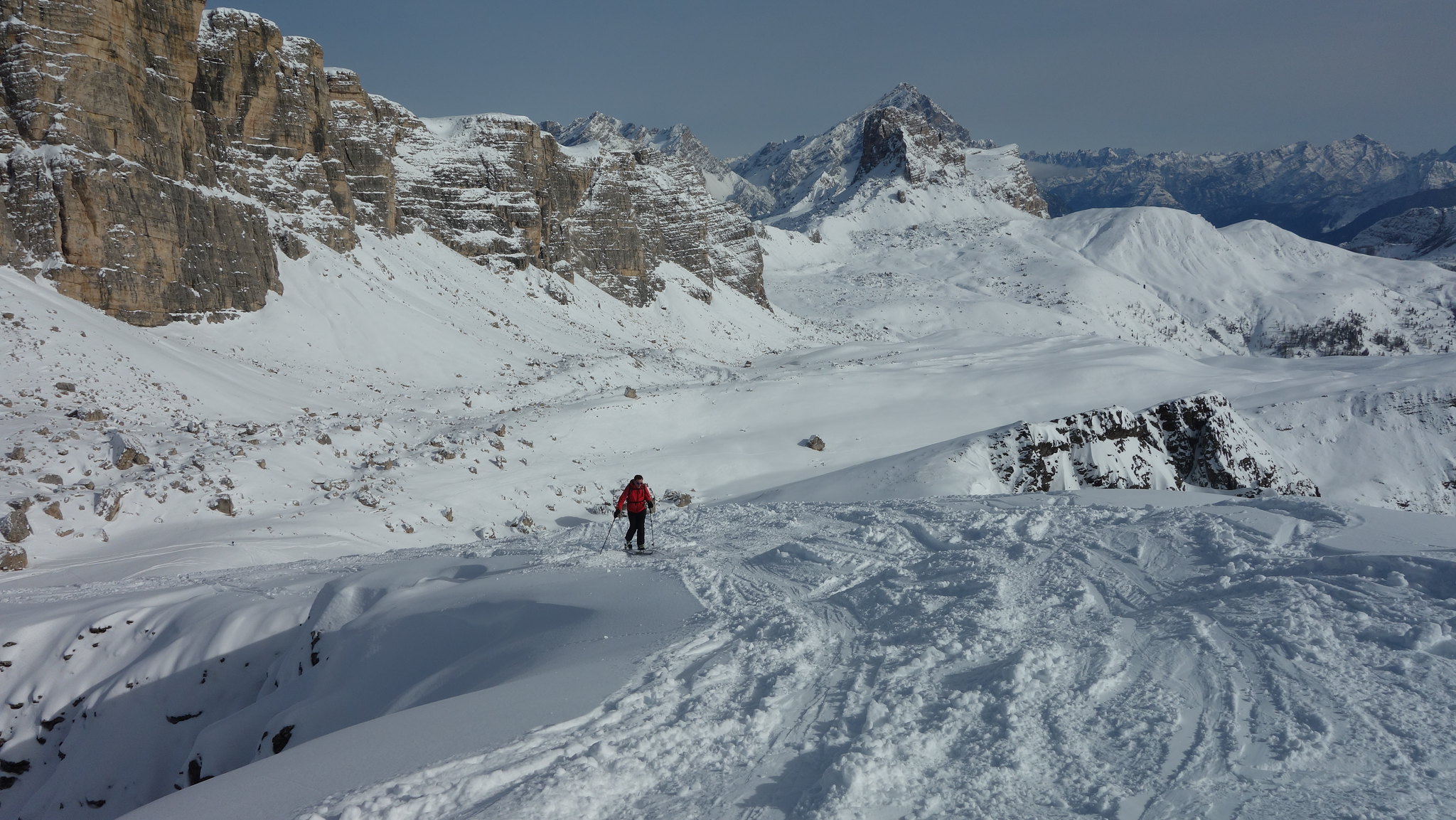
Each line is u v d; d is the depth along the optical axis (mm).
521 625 12711
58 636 19109
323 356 51375
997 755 6039
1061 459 34438
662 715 7527
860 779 5727
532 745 7016
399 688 13398
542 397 55969
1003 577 10266
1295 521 10961
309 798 6363
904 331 163125
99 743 16906
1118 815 5125
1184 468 36938
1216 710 6441
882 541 13812
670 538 16844
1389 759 5500
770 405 59469
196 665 17844
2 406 31328
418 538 31828
